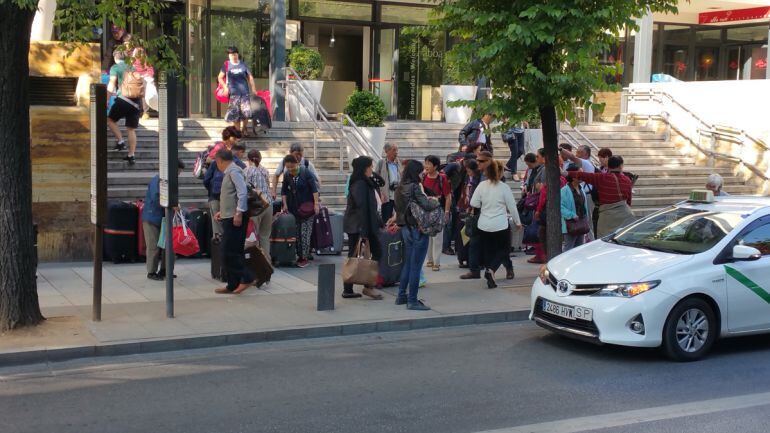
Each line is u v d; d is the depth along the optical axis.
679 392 7.45
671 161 21.19
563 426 6.47
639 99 23.00
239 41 20.98
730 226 9.02
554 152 11.47
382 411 6.79
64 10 10.29
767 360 8.62
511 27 10.06
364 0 23.02
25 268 8.73
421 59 23.91
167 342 8.66
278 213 13.20
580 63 10.59
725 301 8.59
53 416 6.56
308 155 17.31
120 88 15.43
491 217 11.70
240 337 9.02
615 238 9.80
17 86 8.47
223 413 6.68
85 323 9.19
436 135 19.98
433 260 13.27
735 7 26.30
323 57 23.16
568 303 8.66
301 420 6.53
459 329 10.03
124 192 14.12
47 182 12.55
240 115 16.94
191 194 14.78
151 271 11.65
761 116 20.05
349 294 10.99
